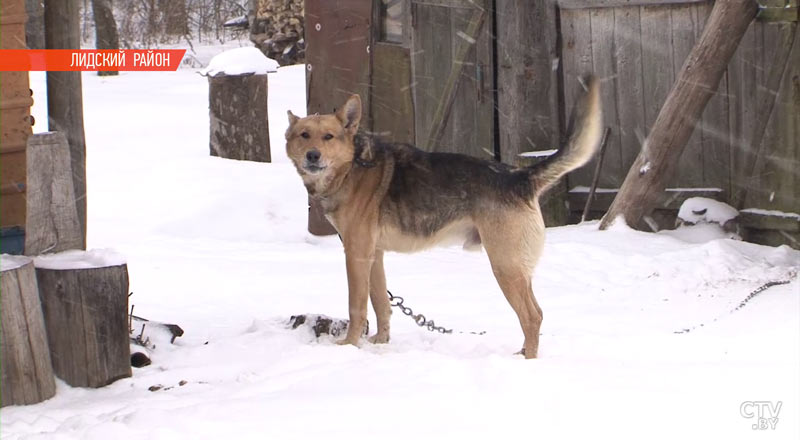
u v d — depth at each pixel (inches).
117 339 271.6
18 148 301.4
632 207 483.2
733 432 203.3
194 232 556.1
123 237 537.0
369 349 304.2
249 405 229.8
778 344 290.2
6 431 227.8
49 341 268.1
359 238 305.7
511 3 510.9
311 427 213.0
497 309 374.0
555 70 522.6
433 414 219.9
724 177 494.9
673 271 402.9
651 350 291.3
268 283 430.6
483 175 293.0
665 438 201.5
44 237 283.7
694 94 464.1
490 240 290.4
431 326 332.2
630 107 514.3
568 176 529.3
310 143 299.1
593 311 362.6
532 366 258.8
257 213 578.6
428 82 540.4
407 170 303.4
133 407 239.8
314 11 548.4
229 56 736.3
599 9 511.8
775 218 469.4
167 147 790.5
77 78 326.6
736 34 456.4
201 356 297.4
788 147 467.2
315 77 554.3
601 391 232.7
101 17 1397.6
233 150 731.4
